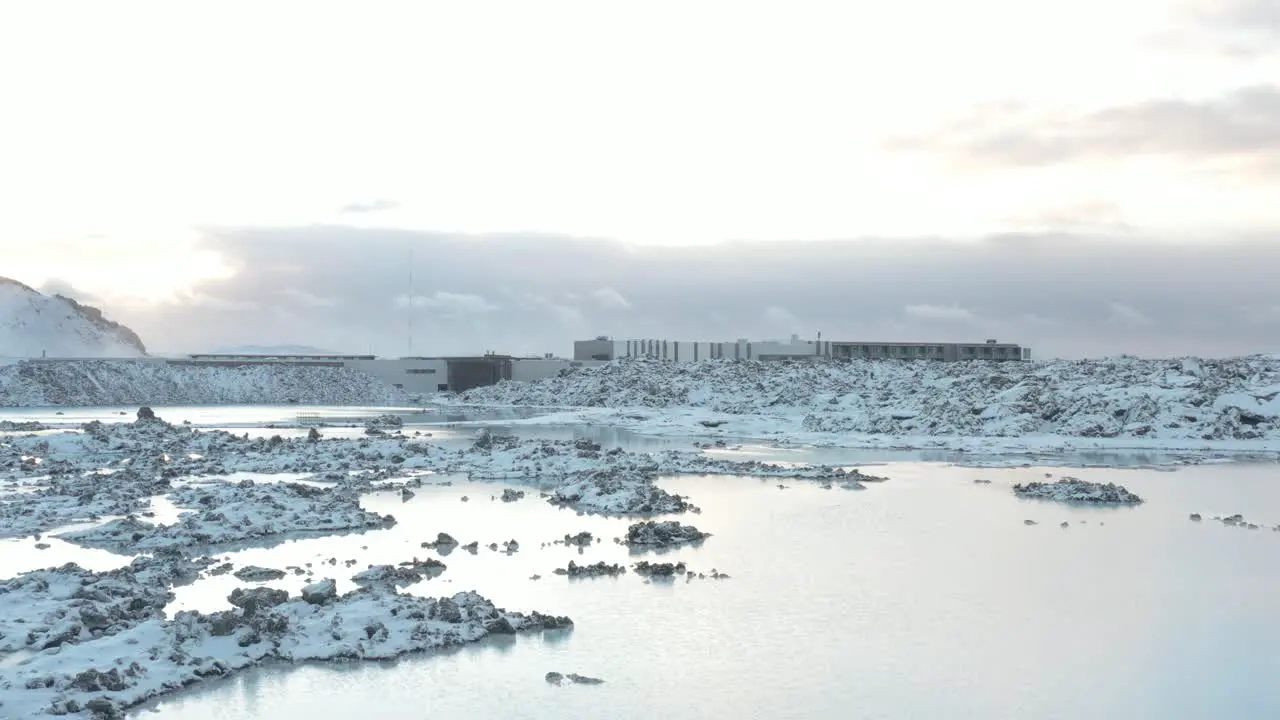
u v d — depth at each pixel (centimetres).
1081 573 5628
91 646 4094
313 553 6216
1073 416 14000
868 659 4200
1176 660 4194
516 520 7388
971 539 6619
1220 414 13588
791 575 5600
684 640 4428
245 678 3956
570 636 4488
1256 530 6912
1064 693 3838
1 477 9306
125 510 7606
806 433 14838
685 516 7512
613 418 18038
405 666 4097
